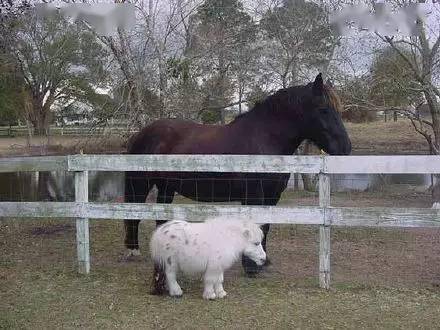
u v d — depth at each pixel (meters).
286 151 6.36
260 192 6.09
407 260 6.73
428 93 12.48
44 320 4.62
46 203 6.03
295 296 5.19
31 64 20.12
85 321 4.59
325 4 13.55
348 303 4.98
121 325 4.50
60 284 5.65
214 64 14.00
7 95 29.59
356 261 6.70
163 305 4.97
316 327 4.42
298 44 13.95
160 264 5.17
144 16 12.05
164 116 12.36
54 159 5.97
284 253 7.13
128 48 12.07
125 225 6.90
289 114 6.18
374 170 5.21
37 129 29.55
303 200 12.15
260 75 14.52
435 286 5.50
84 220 5.97
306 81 14.31
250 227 5.14
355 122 23.80
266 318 4.62
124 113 12.02
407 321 4.53
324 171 5.30
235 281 5.71
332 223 5.31
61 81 27.22
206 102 14.09
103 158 5.84
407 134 21.92
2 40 9.19
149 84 12.44
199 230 5.06
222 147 6.27
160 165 5.72
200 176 6.30
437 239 7.95
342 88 13.48
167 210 5.67
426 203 11.54
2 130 34.59
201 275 5.34
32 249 7.33
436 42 12.23
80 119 15.95
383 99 13.52
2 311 4.83
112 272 6.12
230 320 4.58
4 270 6.20
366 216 5.25
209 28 13.69
